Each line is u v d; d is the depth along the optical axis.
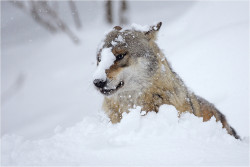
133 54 8.23
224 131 7.67
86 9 21.33
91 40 18.91
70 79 15.90
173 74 8.92
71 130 7.74
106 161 5.49
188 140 6.56
